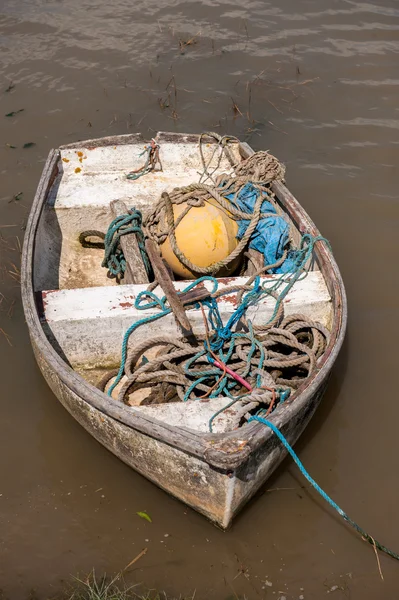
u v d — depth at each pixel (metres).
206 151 6.77
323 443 5.00
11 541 4.39
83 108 8.66
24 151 7.95
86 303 4.99
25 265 5.21
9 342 5.80
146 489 4.72
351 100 8.66
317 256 5.49
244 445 3.77
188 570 4.23
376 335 5.85
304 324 4.93
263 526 4.48
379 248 6.68
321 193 7.30
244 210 5.61
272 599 4.06
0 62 9.43
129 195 6.32
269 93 8.84
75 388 4.34
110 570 4.23
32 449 5.00
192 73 9.25
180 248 5.34
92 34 10.05
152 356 5.13
